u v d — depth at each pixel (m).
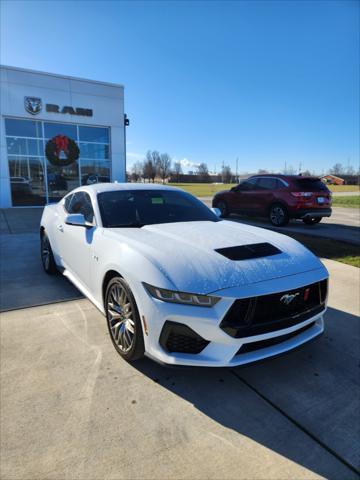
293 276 2.47
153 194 3.99
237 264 2.43
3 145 13.98
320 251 6.67
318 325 2.77
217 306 2.17
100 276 2.99
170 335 2.27
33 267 5.50
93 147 15.83
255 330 2.26
